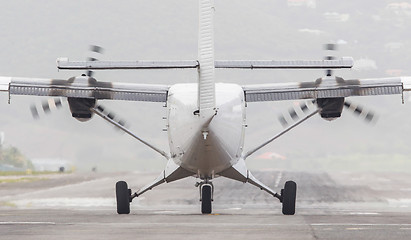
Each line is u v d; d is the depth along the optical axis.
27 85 111.69
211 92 96.88
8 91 111.31
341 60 103.69
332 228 81.94
